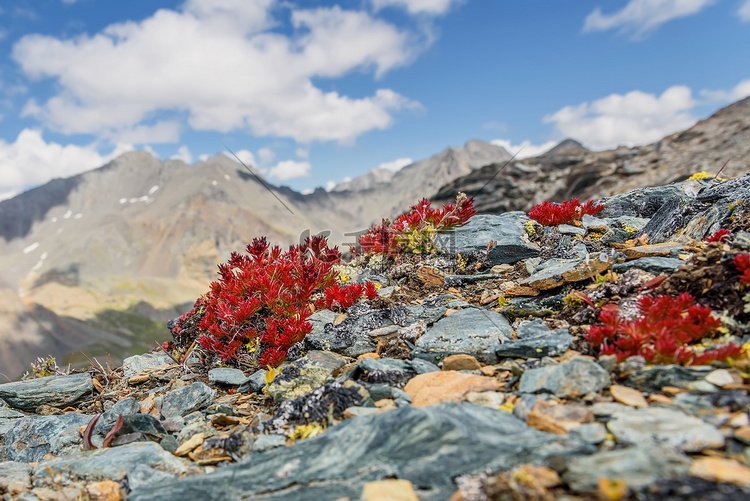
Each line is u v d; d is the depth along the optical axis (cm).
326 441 44
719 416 39
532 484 36
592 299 56
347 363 58
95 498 44
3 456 54
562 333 53
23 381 65
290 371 55
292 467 42
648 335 47
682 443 37
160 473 45
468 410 44
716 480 33
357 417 45
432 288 72
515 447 39
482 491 37
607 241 73
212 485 42
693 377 43
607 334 49
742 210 59
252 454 46
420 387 50
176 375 68
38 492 45
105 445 51
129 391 66
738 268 49
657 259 58
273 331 63
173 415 56
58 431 55
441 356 55
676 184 91
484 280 72
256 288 69
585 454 37
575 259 68
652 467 35
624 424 39
